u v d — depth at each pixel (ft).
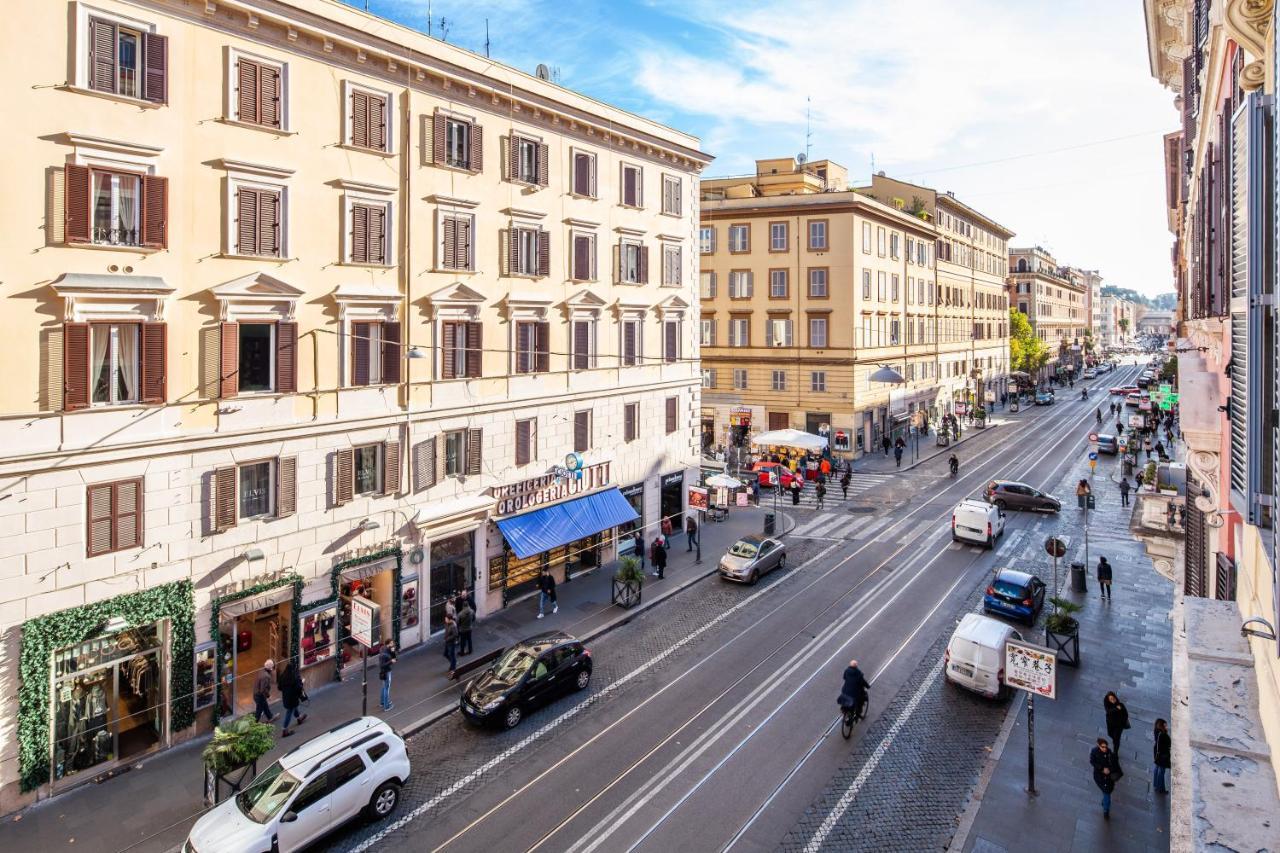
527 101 79.15
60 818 46.11
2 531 45.98
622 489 97.60
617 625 77.77
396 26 66.85
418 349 63.77
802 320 171.32
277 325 60.23
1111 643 71.87
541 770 51.34
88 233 48.75
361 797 44.78
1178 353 45.19
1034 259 412.98
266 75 58.54
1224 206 26.04
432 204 71.36
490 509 78.95
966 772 50.65
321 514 63.21
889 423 189.37
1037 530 112.57
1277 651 15.55
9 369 46.16
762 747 53.93
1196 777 16.94
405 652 70.49
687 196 107.55
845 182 210.59
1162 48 65.87
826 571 94.43
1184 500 63.77
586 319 90.07
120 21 50.39
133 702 53.16
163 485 53.16
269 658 61.57
